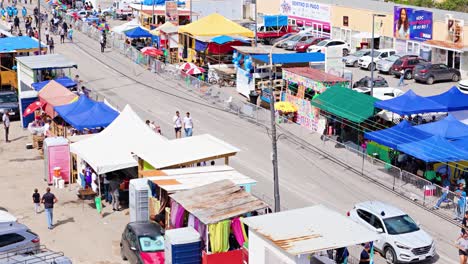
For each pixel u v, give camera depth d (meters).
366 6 65.94
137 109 46.25
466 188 32.16
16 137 43.22
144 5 73.62
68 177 34.75
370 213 26.56
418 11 58.66
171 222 25.88
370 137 33.84
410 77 55.91
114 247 27.11
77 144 32.78
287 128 42.38
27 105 44.84
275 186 26.84
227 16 71.19
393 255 25.34
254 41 57.91
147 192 28.16
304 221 21.53
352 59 60.56
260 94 46.75
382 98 45.75
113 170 30.34
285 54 47.59
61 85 42.53
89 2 91.50
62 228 29.03
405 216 26.42
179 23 65.94
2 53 50.28
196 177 27.67
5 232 24.08
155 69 57.06
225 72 53.09
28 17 74.81
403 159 34.09
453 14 59.06
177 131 39.91
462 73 55.75
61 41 68.81
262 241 20.83
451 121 34.25
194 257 23.64
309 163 36.34
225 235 23.50
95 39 71.00
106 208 31.39
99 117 36.81
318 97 40.03
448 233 28.09
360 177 34.28
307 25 72.44
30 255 21.97
